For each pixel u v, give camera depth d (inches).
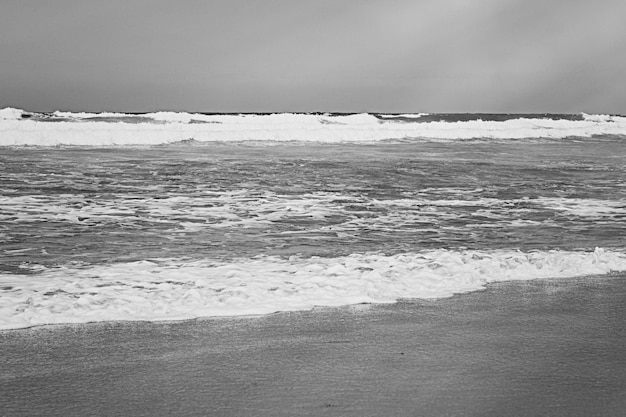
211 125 1786.4
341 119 2481.5
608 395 187.6
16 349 226.8
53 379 199.0
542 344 236.7
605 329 256.8
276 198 661.3
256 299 293.0
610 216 581.9
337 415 173.0
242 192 703.1
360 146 1501.0
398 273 342.3
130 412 174.6
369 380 199.3
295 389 191.6
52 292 300.5
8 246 418.9
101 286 313.6
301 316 271.3
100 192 687.7
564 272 356.8
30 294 295.4
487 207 627.2
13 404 179.8
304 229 498.3
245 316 270.7
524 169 1026.7
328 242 447.8
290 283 321.1
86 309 274.1
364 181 823.7
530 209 618.8
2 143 1359.5
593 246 441.4
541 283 334.6
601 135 2206.0
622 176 950.4
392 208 610.9
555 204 653.3
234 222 524.7
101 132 1487.5
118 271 346.0
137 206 597.6
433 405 179.9
